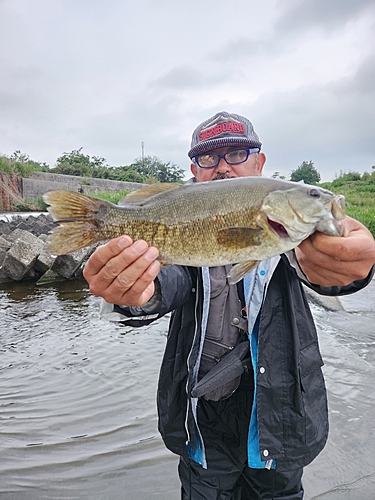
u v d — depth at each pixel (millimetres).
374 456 3629
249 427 2268
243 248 1938
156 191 2100
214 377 2125
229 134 2734
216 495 2451
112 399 4934
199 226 1974
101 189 41625
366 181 39938
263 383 2182
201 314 2316
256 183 1949
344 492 3225
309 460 2250
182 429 2438
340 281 1728
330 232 1729
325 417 2352
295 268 2027
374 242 1628
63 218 2043
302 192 1829
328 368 5289
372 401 4492
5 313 8609
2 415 4586
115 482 3561
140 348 6484
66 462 3820
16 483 3543
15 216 24594
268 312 2223
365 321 7328
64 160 67062
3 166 34219
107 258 1663
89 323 7855
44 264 11875
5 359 6137
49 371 5711
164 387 2490
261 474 2398
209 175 2816
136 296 1730
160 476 3633
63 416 4586
